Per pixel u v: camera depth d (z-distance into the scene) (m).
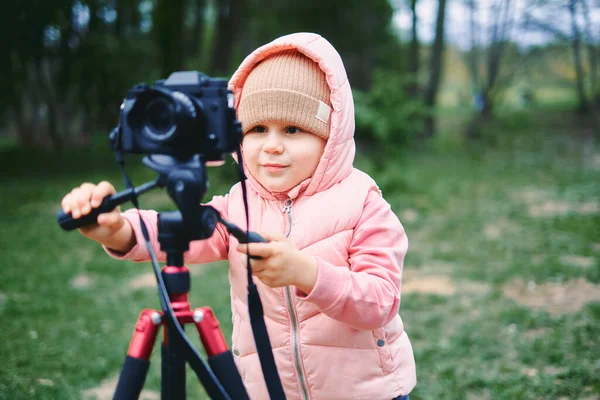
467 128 24.53
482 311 4.92
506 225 8.68
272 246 1.38
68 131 23.33
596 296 5.23
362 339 1.71
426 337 4.37
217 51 17.33
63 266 6.95
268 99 1.67
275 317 1.72
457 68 44.47
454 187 12.31
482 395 3.45
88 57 16.73
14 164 17.45
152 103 1.29
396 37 24.86
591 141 20.98
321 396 1.71
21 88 18.03
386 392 1.73
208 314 1.40
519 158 17.33
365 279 1.55
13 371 3.97
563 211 9.59
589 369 3.62
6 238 8.55
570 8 21.30
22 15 15.27
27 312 5.27
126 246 1.53
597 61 28.80
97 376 3.90
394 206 10.27
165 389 1.39
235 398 1.37
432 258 6.89
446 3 20.12
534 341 4.13
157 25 16.48
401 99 12.04
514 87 34.16
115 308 5.37
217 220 1.34
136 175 15.06
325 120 1.69
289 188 1.72
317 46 1.71
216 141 1.29
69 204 1.37
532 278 5.82
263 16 23.12
